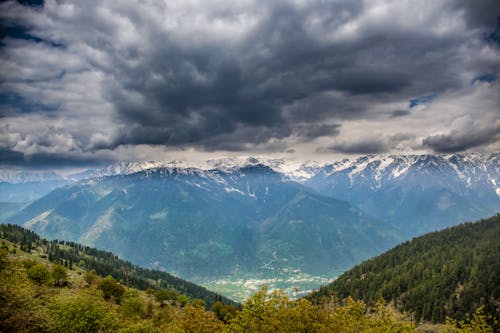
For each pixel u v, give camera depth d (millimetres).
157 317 152500
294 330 69375
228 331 78250
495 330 169000
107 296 186500
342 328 75000
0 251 84250
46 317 80938
